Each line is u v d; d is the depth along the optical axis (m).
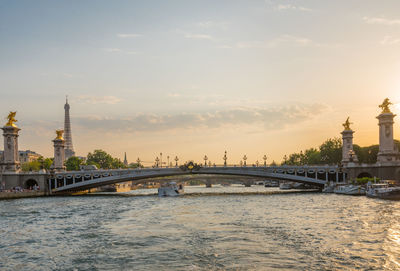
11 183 142.12
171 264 36.03
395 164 126.50
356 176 133.38
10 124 144.75
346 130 151.12
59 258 39.28
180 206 88.75
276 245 42.56
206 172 139.88
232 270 33.97
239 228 53.56
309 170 139.00
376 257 37.38
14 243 46.44
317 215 65.94
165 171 141.12
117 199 119.44
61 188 146.75
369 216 63.34
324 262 35.94
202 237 47.53
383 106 131.75
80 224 60.66
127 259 38.09
